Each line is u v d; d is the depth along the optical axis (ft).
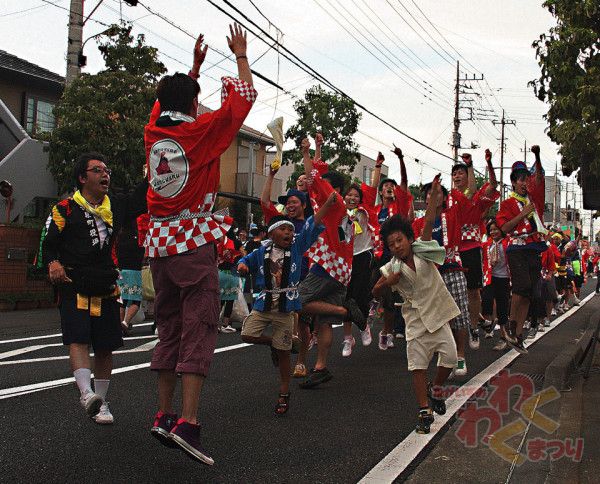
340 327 38.70
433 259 17.24
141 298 33.32
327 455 14.94
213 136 13.44
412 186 138.72
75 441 15.28
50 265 15.53
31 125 70.90
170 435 12.55
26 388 20.45
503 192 162.71
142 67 57.11
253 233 37.96
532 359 27.81
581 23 31.48
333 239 22.93
